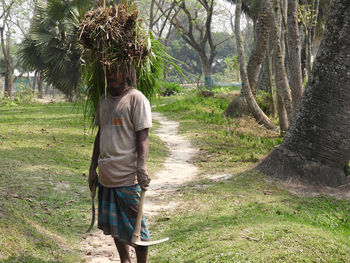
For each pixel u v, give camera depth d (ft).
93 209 10.85
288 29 36.99
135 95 9.96
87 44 10.30
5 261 10.67
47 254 12.09
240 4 43.62
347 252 12.21
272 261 11.23
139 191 10.04
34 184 19.69
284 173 22.65
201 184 22.49
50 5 68.18
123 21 10.04
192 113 61.41
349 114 21.89
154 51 11.87
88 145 32.65
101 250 13.67
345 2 21.39
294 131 23.29
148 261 12.50
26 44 76.18
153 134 43.14
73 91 82.79
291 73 37.52
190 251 12.69
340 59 21.61
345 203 19.49
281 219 15.39
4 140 30.45
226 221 15.38
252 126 46.26
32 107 75.97
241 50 45.57
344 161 22.29
